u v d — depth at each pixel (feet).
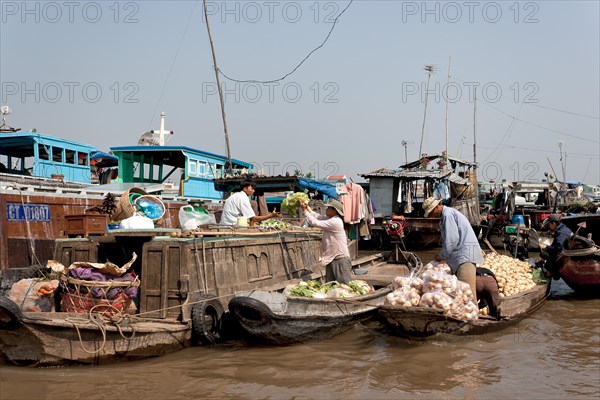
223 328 24.56
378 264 42.73
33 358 19.98
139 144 67.21
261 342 23.68
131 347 20.90
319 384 19.48
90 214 32.86
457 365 21.57
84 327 19.52
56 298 23.61
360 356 22.80
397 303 23.31
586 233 44.19
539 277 35.37
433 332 23.75
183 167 69.10
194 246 24.07
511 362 21.95
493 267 33.94
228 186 54.90
